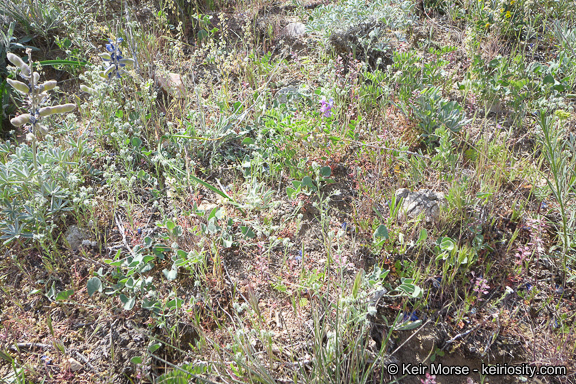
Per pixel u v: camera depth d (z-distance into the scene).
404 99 3.78
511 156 3.43
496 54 4.46
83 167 3.36
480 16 4.69
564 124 3.55
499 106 4.00
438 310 2.74
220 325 2.58
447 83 4.14
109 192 3.26
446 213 3.03
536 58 4.51
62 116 3.84
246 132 3.60
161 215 3.15
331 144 3.38
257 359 2.23
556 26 4.48
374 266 2.75
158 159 3.30
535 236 2.91
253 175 3.28
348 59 4.35
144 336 2.52
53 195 3.01
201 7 5.14
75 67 4.21
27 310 2.66
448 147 3.33
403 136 3.55
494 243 3.01
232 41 4.75
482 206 3.12
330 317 2.40
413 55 3.96
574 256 2.92
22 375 2.27
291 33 4.71
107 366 2.42
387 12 4.43
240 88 4.07
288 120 3.40
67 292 2.60
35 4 4.45
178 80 4.09
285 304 2.69
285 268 2.82
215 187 3.34
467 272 2.89
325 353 2.33
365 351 2.40
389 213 3.11
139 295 2.66
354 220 3.06
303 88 3.77
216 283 2.75
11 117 3.89
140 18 4.86
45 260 2.77
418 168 3.32
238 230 3.05
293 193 3.07
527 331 2.69
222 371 2.32
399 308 2.67
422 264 2.86
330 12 4.42
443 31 4.82
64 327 2.57
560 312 2.76
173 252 2.90
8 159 3.39
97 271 2.78
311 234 3.06
